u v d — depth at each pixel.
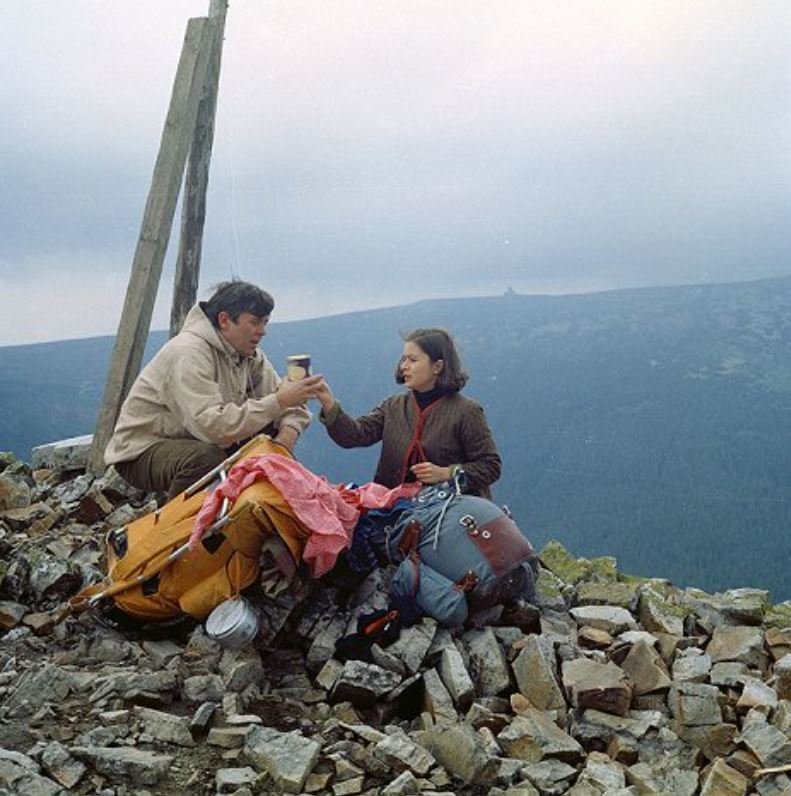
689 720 4.24
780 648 5.09
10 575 5.11
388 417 5.51
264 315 5.36
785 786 3.81
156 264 7.32
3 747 3.67
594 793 3.70
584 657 4.78
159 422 5.41
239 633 4.32
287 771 3.59
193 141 8.00
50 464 7.32
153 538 4.61
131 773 3.53
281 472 4.48
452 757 3.81
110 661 4.50
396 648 4.48
